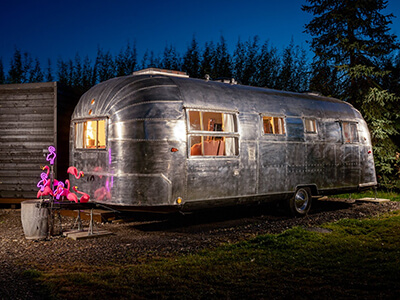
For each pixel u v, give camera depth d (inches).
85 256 219.0
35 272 183.3
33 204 263.1
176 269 189.3
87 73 571.8
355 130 426.9
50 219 272.8
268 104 342.0
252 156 320.2
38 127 379.9
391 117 587.2
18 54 564.1
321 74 595.5
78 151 301.7
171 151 271.7
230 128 312.2
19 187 384.5
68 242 255.8
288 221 337.1
